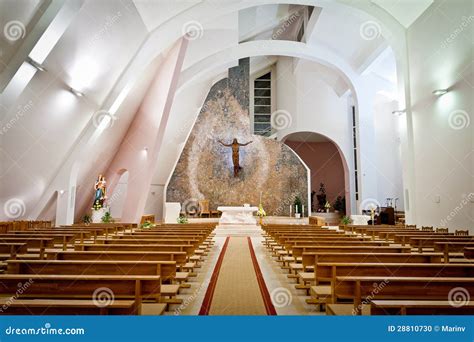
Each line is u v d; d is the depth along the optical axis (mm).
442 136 8539
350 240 5359
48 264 2826
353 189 19719
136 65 9852
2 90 5969
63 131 8672
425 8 9383
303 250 4098
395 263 3113
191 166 17844
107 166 13234
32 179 8547
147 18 8977
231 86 19125
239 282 4543
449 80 8273
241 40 18453
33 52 6094
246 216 14438
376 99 18453
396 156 18062
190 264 4414
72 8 6121
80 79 8055
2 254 4172
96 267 2877
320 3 10766
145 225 10602
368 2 10406
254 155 18734
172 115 16328
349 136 20094
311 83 20391
